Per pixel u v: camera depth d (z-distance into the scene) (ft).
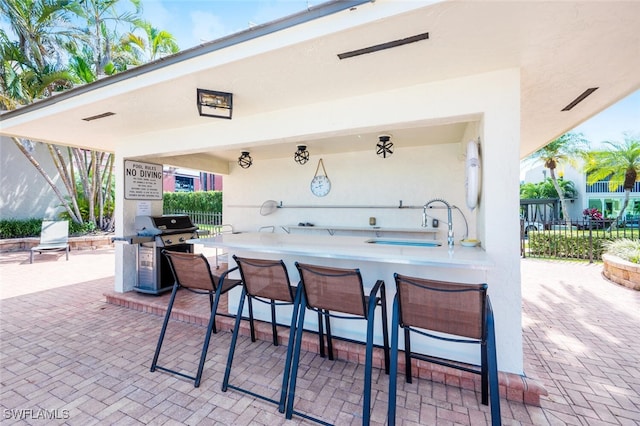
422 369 7.70
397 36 5.65
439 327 5.78
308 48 6.05
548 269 20.66
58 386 7.44
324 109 8.95
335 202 18.34
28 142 27.53
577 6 4.78
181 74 7.25
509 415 6.39
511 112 7.02
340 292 6.52
